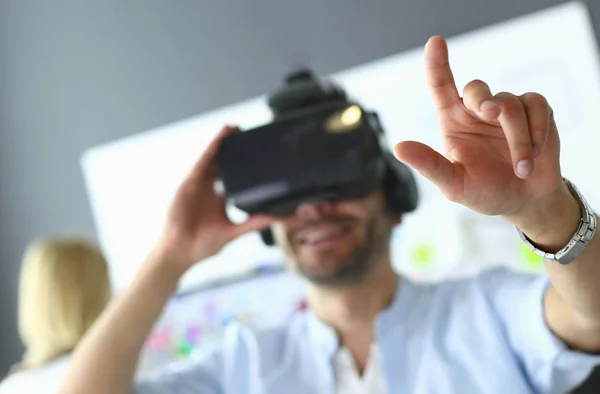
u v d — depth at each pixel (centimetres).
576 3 162
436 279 167
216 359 102
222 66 194
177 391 96
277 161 92
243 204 93
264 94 190
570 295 63
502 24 168
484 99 53
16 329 215
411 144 56
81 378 88
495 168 57
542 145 54
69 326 145
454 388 88
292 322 103
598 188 158
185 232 96
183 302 174
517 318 85
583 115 160
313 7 187
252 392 97
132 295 94
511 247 161
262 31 191
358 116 91
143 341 92
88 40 211
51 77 215
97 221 204
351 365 94
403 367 92
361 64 180
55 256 148
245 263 180
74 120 211
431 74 60
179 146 196
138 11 205
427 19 175
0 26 222
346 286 94
